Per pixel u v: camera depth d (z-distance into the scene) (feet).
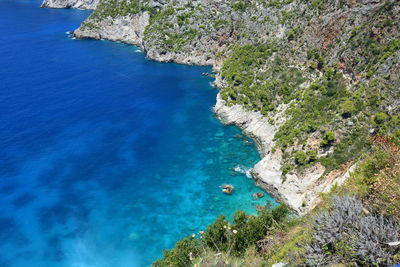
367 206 72.28
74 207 203.31
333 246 65.16
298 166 203.62
